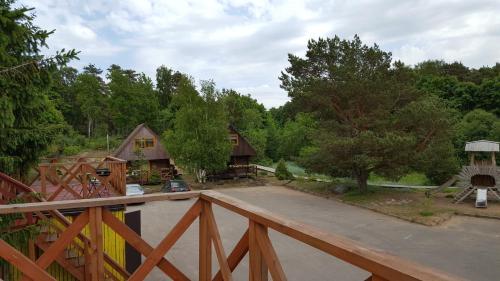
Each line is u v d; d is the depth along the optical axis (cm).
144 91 5306
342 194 2083
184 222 265
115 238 761
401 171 1866
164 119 5122
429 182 2539
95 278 251
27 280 232
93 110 5156
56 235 614
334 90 1958
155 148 2719
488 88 3994
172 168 2739
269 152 4750
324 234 150
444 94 4325
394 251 1116
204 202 264
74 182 1133
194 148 2394
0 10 505
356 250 129
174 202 1889
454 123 1933
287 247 1116
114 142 4481
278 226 174
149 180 2514
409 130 1953
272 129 4897
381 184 2472
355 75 1914
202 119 2467
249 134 4300
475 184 1852
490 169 1755
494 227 1393
